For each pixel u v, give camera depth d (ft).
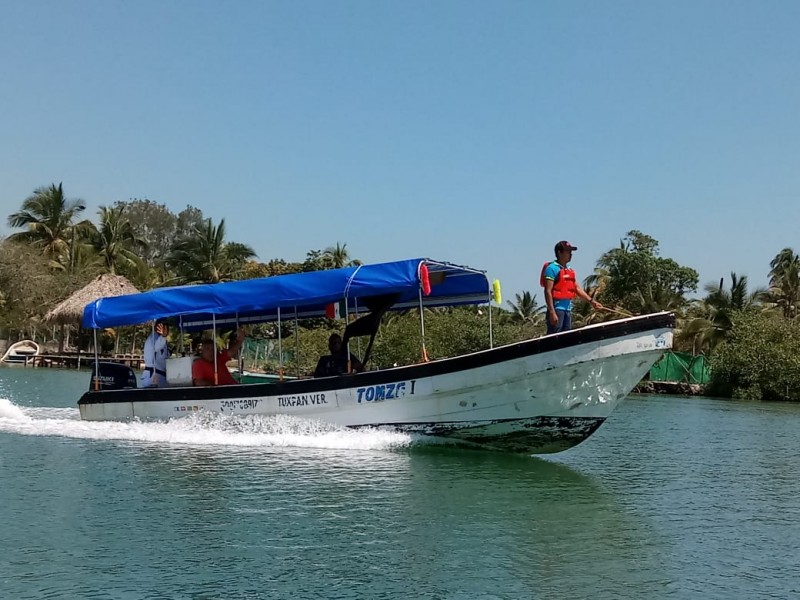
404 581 19.76
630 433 56.70
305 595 18.71
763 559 22.40
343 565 20.90
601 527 25.52
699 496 31.40
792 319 146.00
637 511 28.07
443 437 37.91
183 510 26.32
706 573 20.99
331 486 30.35
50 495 28.27
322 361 42.68
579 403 35.50
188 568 20.48
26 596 18.34
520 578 20.20
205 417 42.57
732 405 98.53
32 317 155.43
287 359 90.38
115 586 19.08
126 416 45.42
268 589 19.04
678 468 38.81
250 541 22.91
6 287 155.74
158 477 31.58
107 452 37.60
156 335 46.60
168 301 44.09
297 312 49.01
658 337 34.17
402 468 34.22
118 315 45.57
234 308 42.16
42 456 36.37
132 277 178.09
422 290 38.81
